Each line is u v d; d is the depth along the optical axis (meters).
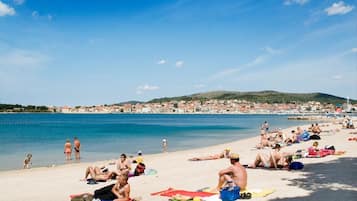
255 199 12.02
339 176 15.87
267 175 16.77
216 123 124.56
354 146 29.39
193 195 12.89
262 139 33.59
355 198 11.72
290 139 34.78
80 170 21.83
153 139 53.06
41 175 19.75
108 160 28.34
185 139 52.47
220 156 25.78
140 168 18.27
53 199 13.42
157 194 13.38
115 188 12.14
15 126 99.44
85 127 94.06
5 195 14.30
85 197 12.14
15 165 27.80
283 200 11.80
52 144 46.19
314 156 22.61
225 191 11.91
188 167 21.34
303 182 14.77
